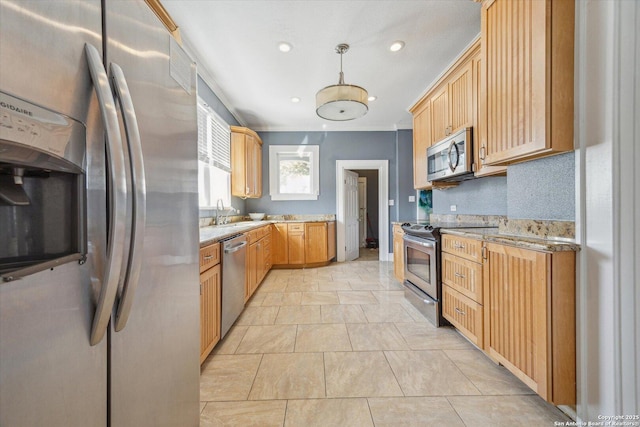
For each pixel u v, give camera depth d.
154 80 0.85
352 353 1.91
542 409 1.38
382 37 2.41
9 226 0.55
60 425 0.54
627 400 1.14
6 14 0.45
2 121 0.44
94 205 0.61
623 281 1.14
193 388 1.12
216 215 3.35
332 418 1.33
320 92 2.54
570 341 1.27
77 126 0.57
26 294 0.48
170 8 2.03
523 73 1.45
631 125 1.14
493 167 2.10
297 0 1.97
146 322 0.81
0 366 0.45
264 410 1.39
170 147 0.95
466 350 1.94
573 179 1.36
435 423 1.29
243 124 4.76
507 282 1.54
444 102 2.87
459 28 2.30
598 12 1.20
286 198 5.15
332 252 5.03
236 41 2.45
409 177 5.07
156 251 0.86
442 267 2.31
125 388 0.72
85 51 0.60
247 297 2.80
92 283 0.61
